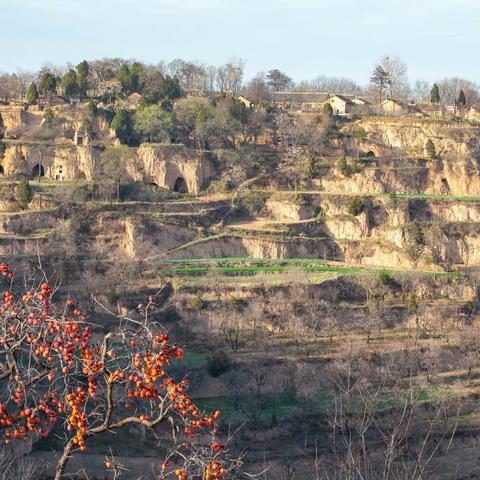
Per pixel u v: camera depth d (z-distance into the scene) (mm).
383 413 109312
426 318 165875
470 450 106312
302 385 133500
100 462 104625
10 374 32469
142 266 175500
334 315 164875
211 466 31297
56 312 31750
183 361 142125
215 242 194625
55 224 189125
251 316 161500
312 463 104938
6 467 61719
